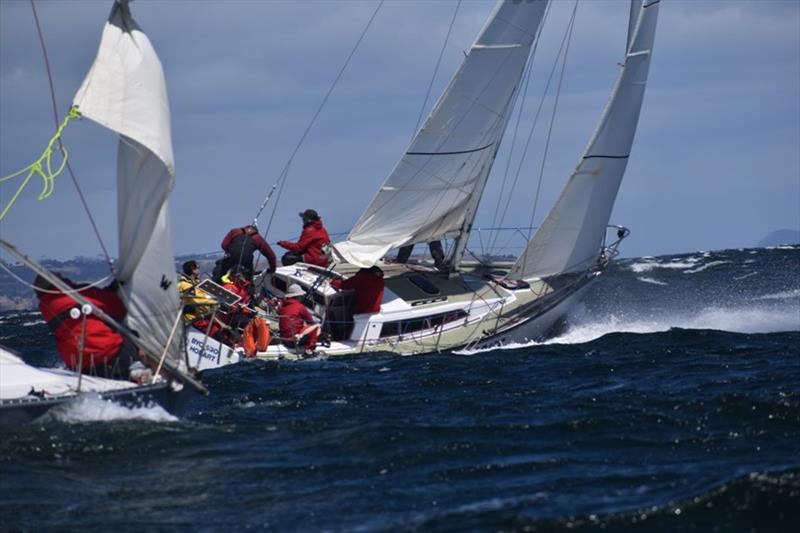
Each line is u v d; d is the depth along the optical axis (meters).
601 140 76.62
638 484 37.38
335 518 34.53
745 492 35.03
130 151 42.28
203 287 64.69
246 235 68.88
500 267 80.31
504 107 74.25
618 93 76.56
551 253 77.00
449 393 53.78
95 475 38.16
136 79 42.09
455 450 41.78
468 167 74.44
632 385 54.66
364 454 41.09
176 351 45.47
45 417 41.84
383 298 70.81
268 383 56.84
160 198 42.56
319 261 73.19
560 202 76.19
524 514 34.28
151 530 33.69
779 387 52.25
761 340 68.44
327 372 60.47
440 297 72.12
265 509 35.38
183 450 40.94
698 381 55.00
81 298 42.59
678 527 33.25
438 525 33.59
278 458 40.47
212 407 50.34
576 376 58.12
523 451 41.84
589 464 40.00
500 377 58.19
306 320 67.25
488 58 72.88
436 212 74.88
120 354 44.75
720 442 42.75
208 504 35.81
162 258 43.41
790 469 36.72
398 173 73.06
